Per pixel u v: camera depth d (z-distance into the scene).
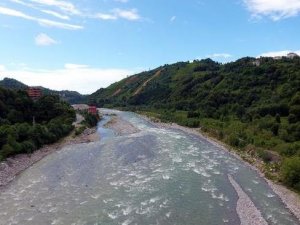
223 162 70.06
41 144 84.00
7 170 61.84
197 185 54.44
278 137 84.19
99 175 59.72
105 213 43.56
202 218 42.12
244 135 90.50
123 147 82.25
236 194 50.62
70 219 42.00
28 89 152.62
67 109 138.25
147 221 41.16
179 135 105.50
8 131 76.00
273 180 58.34
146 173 60.78
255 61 192.62
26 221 41.56
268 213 44.41
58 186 54.28
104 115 198.88
